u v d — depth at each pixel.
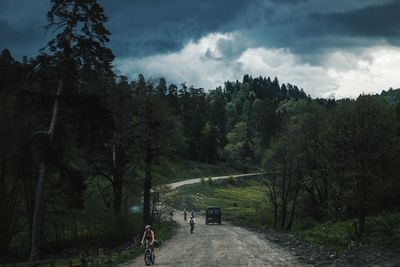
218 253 27.72
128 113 41.09
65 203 40.75
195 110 149.75
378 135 34.53
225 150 163.50
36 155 30.19
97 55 30.44
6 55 56.75
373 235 32.12
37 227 28.86
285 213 54.69
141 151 41.97
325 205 49.56
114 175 43.94
